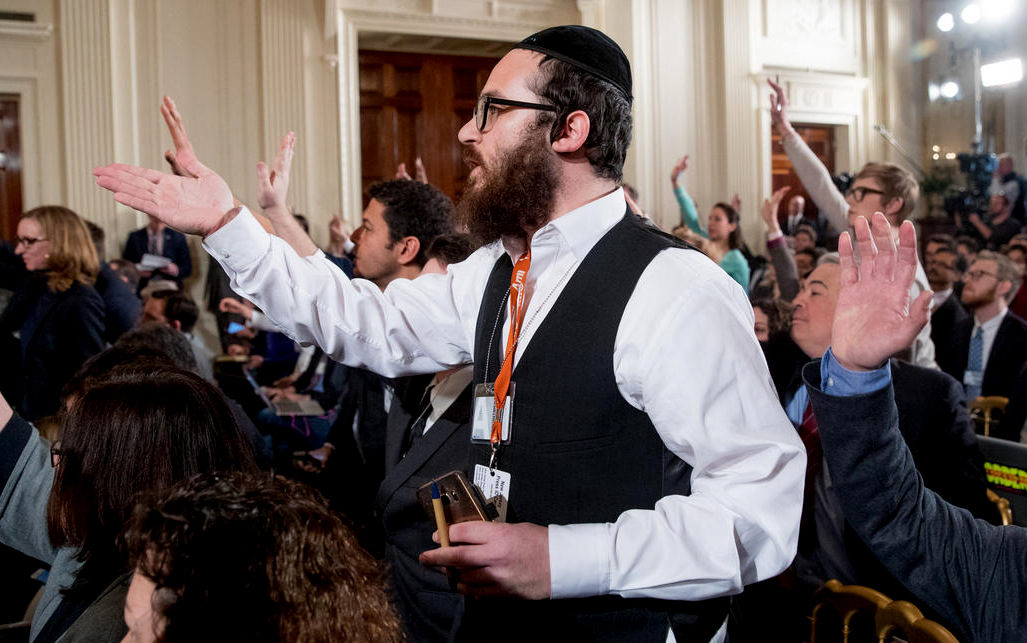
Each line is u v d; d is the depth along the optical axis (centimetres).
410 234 202
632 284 108
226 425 118
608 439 107
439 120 752
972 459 189
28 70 588
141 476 109
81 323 348
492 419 115
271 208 160
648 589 96
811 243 636
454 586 102
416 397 170
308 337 130
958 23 940
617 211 117
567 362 109
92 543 110
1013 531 105
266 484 77
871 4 885
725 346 101
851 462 100
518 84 115
